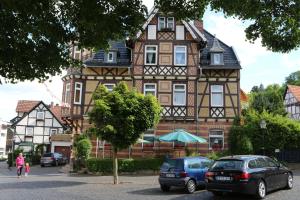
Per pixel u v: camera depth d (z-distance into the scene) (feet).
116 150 65.36
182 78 96.73
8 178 79.10
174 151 92.43
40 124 179.63
